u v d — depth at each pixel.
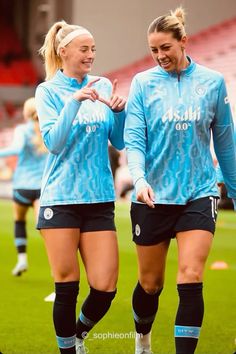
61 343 18.77
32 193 34.50
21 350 22.08
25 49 127.81
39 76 124.06
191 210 18.08
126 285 32.66
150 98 18.41
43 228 18.64
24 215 35.81
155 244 18.69
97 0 107.12
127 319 26.11
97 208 18.75
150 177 18.52
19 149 33.81
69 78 19.08
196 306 17.45
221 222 61.44
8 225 62.22
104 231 18.70
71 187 18.56
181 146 18.23
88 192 18.59
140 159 18.25
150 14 106.00
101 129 18.81
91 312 19.05
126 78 105.31
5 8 133.12
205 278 34.91
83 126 18.61
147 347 20.36
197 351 21.78
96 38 107.00
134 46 106.88
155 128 18.38
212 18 104.50
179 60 18.22
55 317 18.62
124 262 40.16
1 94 122.06
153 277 19.19
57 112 18.84
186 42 18.31
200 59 100.00
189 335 17.39
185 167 18.23
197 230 17.91
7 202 89.25
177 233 18.25
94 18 107.12
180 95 18.28
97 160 18.77
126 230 56.19
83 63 18.94
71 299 18.56
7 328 24.92
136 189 17.86
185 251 17.84
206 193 18.19
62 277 18.55
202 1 104.12
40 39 121.06
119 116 18.92
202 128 18.28
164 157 18.34
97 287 18.62
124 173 80.62
